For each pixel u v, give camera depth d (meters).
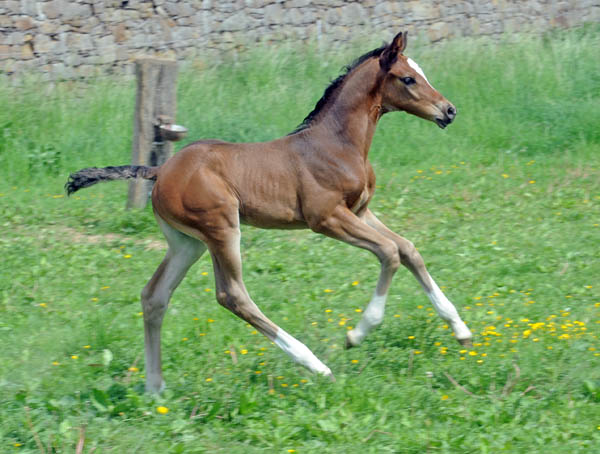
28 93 16.12
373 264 10.06
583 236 10.85
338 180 6.94
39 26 17.12
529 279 9.39
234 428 6.05
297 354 6.71
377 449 5.59
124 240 11.27
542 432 5.76
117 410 6.26
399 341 7.55
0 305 8.80
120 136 15.61
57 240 11.15
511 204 12.56
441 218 11.95
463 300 8.72
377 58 7.16
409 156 15.27
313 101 17.12
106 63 18.02
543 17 24.70
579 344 7.21
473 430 5.87
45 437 5.82
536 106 16.83
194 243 6.96
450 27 22.72
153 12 18.55
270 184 6.85
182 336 7.92
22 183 13.89
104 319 8.27
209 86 17.27
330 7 20.83
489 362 6.93
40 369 7.13
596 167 14.27
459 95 17.39
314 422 5.94
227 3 19.47
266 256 10.41
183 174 6.70
